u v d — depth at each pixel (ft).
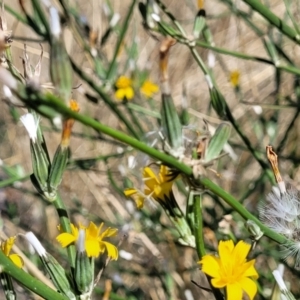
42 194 0.60
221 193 0.54
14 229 1.23
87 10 1.66
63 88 0.44
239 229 1.03
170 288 1.06
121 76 1.14
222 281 0.55
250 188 1.18
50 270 0.57
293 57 1.40
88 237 0.60
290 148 1.36
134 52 1.17
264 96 1.67
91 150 1.49
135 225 1.12
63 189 1.47
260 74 1.68
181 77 1.93
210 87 0.85
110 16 1.20
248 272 0.55
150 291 1.21
